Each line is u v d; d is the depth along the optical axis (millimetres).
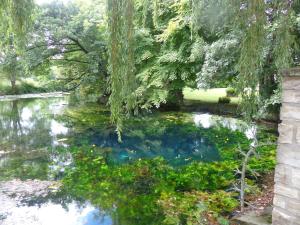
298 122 1906
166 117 9156
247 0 1893
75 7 11344
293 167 1948
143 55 9492
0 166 4883
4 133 7477
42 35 10172
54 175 4457
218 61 6332
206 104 11164
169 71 9422
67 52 11531
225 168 4488
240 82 2020
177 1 7570
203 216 3113
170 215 3193
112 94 2139
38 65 11172
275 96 4848
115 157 5344
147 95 9703
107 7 2053
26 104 13594
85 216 3225
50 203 3545
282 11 2045
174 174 4414
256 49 1901
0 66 10086
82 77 12117
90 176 4414
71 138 6797
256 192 3562
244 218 2771
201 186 3918
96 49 10820
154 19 2787
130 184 4094
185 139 6559
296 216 1946
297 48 2652
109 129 7676
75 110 11234
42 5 10820
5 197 3688
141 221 3098
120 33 2045
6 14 2303
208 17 2404
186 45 8844
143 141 6461
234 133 6828
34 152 5719
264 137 5898
